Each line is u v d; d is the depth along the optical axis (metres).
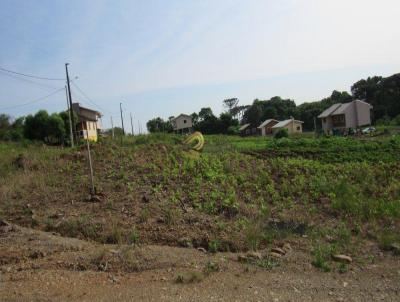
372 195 13.05
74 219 9.30
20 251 7.29
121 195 12.12
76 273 6.40
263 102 100.75
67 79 29.94
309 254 7.66
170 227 8.97
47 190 12.75
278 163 19.75
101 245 7.87
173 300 5.37
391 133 45.94
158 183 14.22
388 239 8.34
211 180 15.00
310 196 13.09
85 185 13.38
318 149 28.28
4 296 5.45
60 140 41.59
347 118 62.53
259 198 12.46
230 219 9.93
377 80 79.00
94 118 52.81
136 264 6.74
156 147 24.03
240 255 7.33
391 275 6.54
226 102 115.38
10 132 42.16
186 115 72.25
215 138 40.88
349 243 8.42
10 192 12.36
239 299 5.43
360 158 22.50
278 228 9.41
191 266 6.80
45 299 5.36
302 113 85.31
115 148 22.72
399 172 17.00
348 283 6.15
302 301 5.43
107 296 5.50
